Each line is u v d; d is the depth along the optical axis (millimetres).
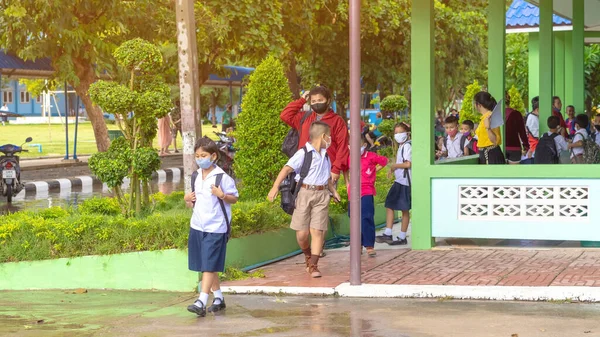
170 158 38969
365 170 12969
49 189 26984
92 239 11930
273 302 10227
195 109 13461
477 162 16328
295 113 12359
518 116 16531
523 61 36969
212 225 9664
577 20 23234
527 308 9391
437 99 42469
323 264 12625
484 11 45625
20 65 30422
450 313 9250
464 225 13031
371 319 9070
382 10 34719
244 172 14953
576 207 12500
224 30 27531
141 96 13172
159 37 30391
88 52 28969
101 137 31578
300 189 11406
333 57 36094
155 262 11586
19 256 11992
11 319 9703
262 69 14984
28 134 61688
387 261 12320
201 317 9539
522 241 13977
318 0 31469
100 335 8781
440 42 41781
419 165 13203
